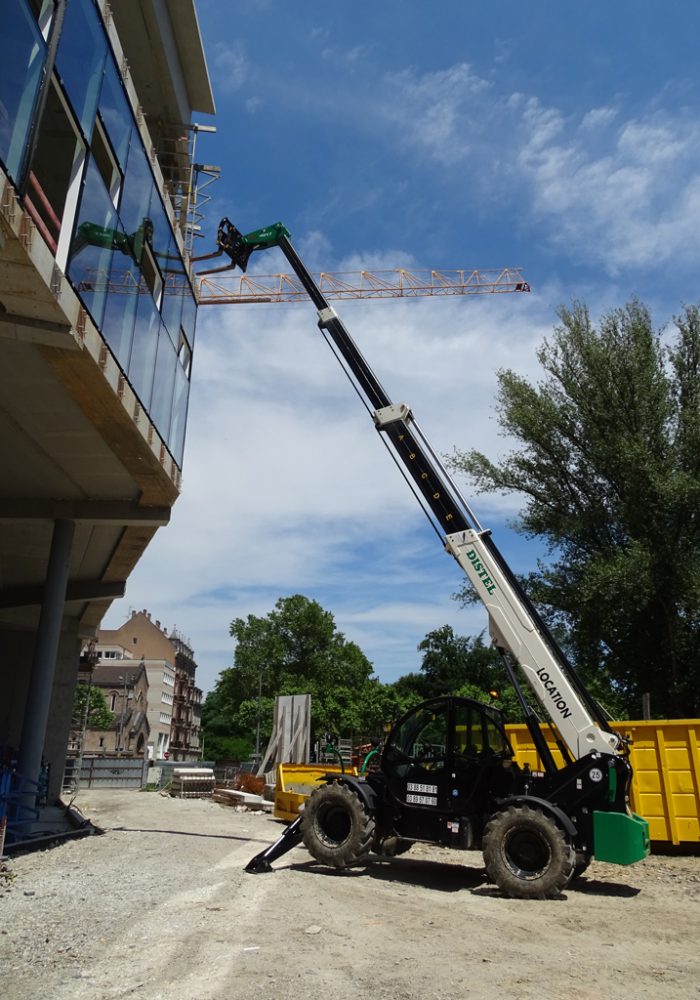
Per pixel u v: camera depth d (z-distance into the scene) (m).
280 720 22.50
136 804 22.45
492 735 9.44
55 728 24.91
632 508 21.64
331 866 9.28
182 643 117.12
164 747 101.81
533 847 8.27
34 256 7.48
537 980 5.15
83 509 14.69
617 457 21.92
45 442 12.08
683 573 20.23
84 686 72.44
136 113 11.59
